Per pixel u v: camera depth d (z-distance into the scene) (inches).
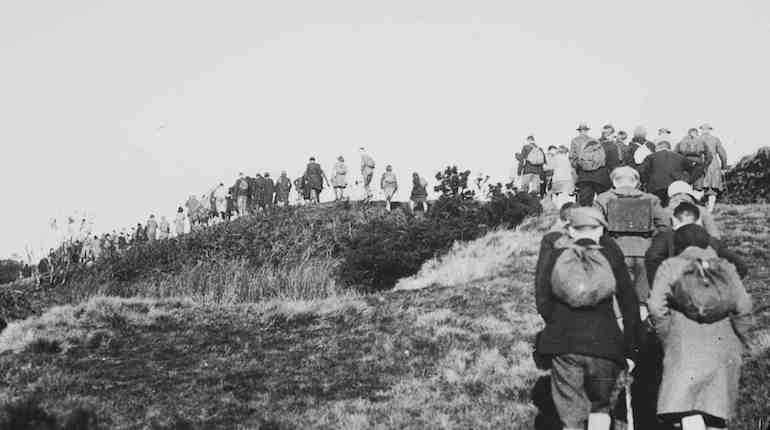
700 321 195.3
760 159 753.0
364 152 1159.6
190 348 356.2
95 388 304.5
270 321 392.5
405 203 1079.6
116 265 749.3
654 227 262.4
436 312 392.5
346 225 881.5
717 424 197.0
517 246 621.3
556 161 775.1
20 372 323.3
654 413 237.8
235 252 770.8
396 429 258.2
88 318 388.8
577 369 192.2
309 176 1191.6
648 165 495.2
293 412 277.9
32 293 671.1
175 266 730.2
